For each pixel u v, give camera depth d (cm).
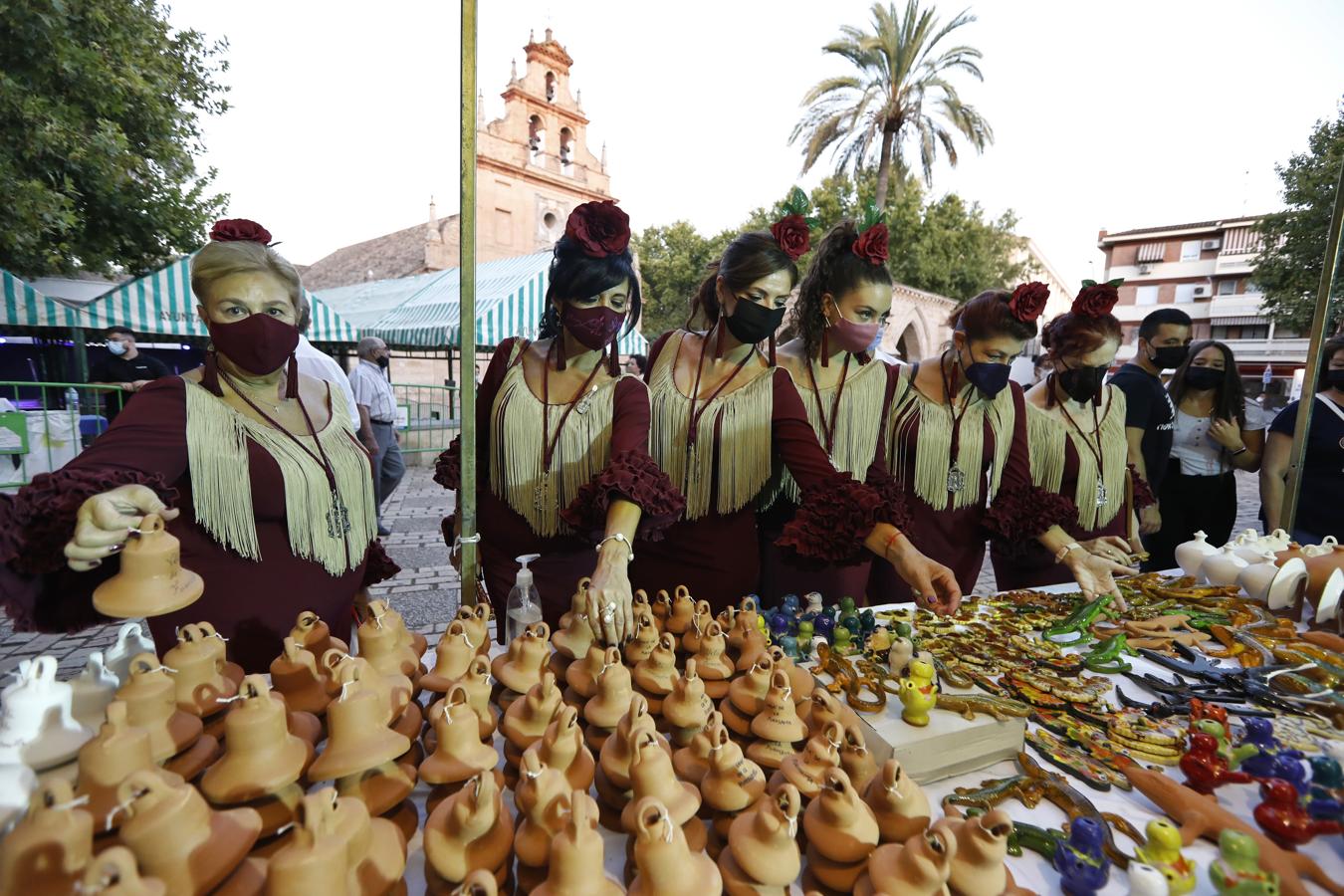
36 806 64
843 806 81
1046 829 93
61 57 661
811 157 1722
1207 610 173
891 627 146
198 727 87
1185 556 200
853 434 200
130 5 766
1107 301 211
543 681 97
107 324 602
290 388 142
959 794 100
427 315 989
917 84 1599
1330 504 264
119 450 116
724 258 173
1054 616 173
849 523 150
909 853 75
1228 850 78
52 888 61
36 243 682
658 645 113
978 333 198
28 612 109
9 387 854
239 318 126
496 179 2095
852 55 1612
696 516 182
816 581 204
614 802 90
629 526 128
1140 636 157
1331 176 896
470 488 142
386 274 2167
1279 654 144
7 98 629
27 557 100
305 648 108
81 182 737
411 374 1767
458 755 86
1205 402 292
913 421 212
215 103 900
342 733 84
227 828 71
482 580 184
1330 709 122
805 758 90
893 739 100
